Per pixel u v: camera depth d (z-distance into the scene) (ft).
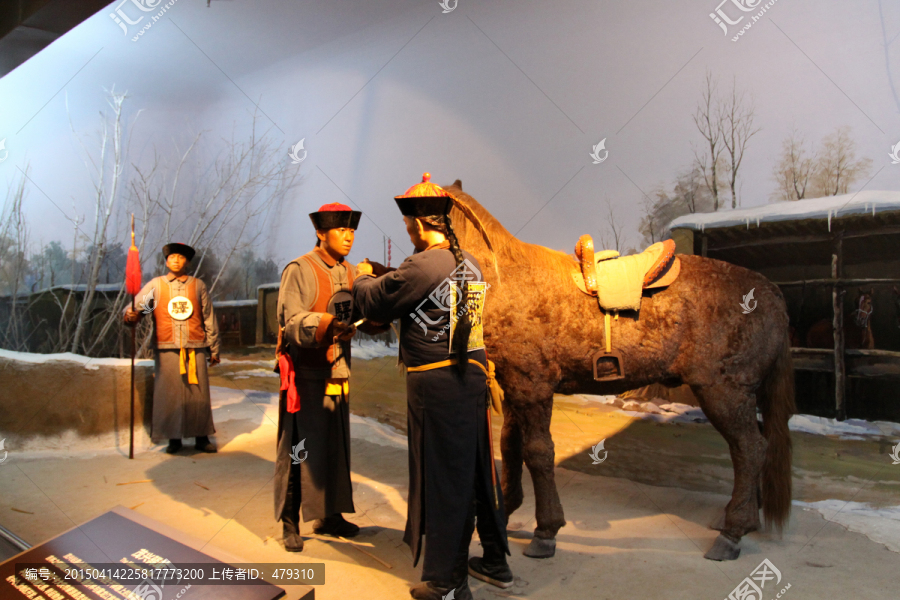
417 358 6.47
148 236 19.58
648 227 10.36
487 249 8.09
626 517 9.05
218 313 19.58
